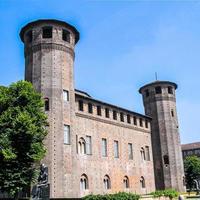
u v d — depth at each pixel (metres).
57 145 41.53
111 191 50.56
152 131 65.44
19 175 32.12
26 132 32.47
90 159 48.56
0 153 32.22
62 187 40.16
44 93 43.44
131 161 56.53
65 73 45.66
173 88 67.94
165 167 62.66
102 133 52.16
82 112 49.31
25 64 47.12
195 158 87.19
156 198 48.75
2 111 34.69
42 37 45.91
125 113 58.47
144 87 68.38
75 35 49.69
